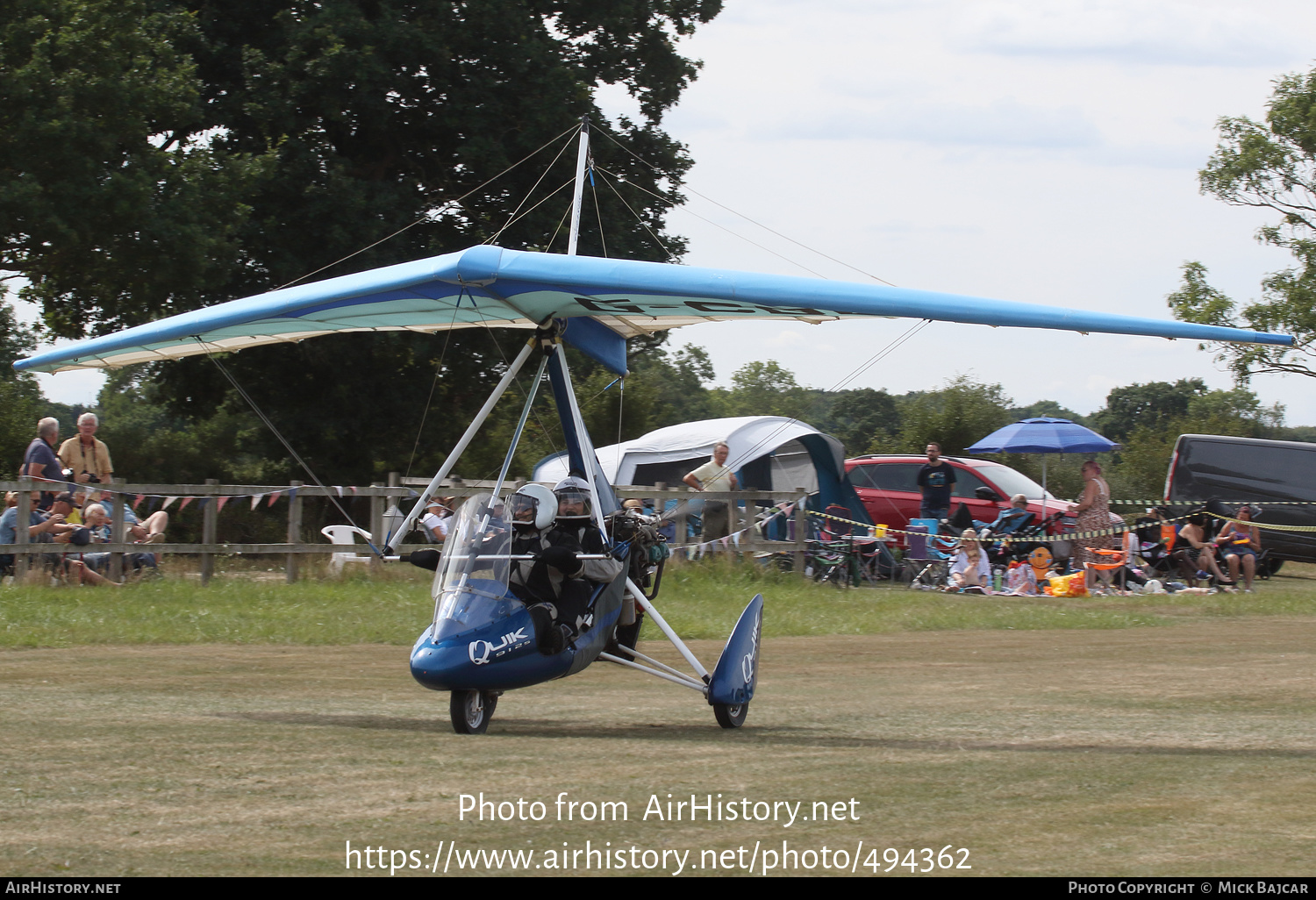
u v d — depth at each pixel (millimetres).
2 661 31344
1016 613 48688
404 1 93000
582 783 17656
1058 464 120312
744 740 22078
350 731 22062
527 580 23344
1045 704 27000
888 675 32500
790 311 25250
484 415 26719
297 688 27781
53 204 76312
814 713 25781
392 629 39344
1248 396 151000
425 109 93188
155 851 13930
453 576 22703
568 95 93062
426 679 21625
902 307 23359
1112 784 18000
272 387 102812
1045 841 14773
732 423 67750
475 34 92438
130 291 85312
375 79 88250
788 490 69875
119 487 48938
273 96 88375
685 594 51688
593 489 24703
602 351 28891
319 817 15516
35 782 17125
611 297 24891
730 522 59312
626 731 23250
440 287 25984
